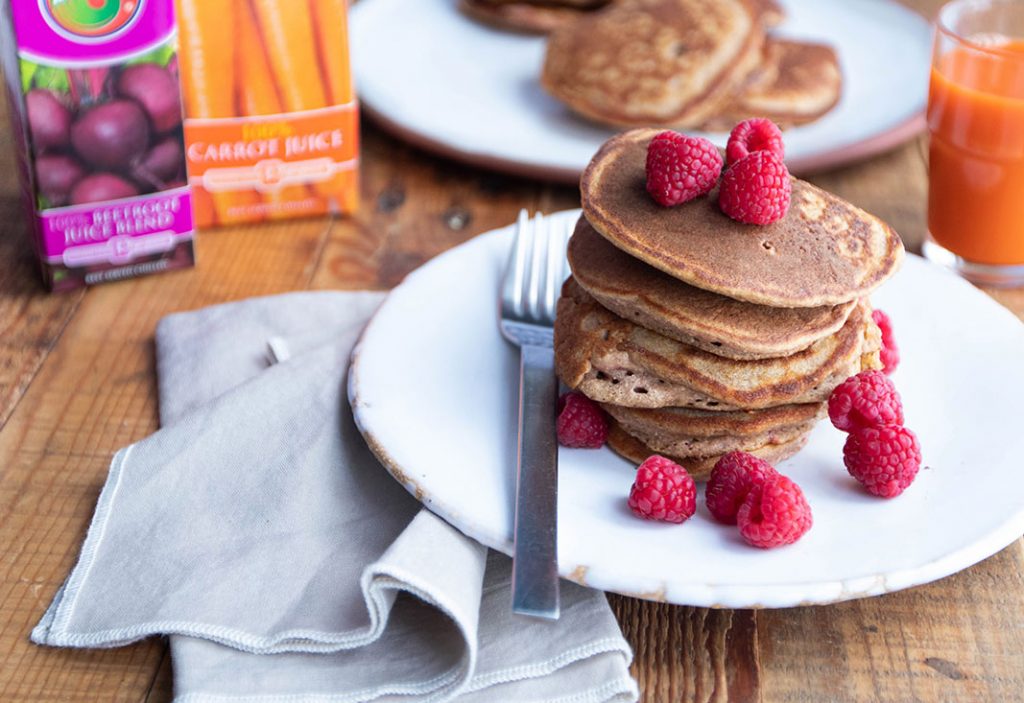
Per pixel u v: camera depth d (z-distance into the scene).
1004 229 0.78
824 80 0.89
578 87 0.87
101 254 0.76
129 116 0.74
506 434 0.64
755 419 0.63
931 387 0.67
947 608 0.61
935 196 0.79
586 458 0.64
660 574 0.58
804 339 0.61
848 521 0.61
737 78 0.87
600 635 0.58
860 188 0.85
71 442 0.68
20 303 0.76
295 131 0.80
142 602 0.60
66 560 0.63
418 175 0.86
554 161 0.83
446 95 0.90
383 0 0.98
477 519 0.60
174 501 0.64
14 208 0.82
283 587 0.60
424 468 0.62
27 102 0.72
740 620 0.61
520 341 0.69
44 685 0.59
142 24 0.73
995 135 0.75
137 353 0.73
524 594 0.57
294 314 0.73
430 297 0.71
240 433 0.66
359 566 0.61
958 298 0.71
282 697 0.57
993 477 0.62
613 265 0.63
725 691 0.59
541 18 0.96
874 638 0.60
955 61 0.77
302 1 0.78
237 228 0.82
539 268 0.72
